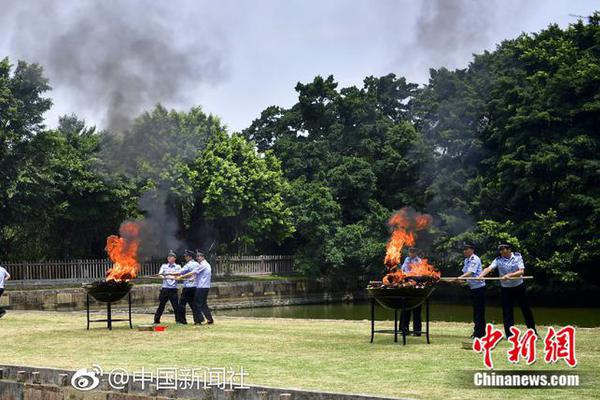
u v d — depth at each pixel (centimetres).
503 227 4562
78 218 4556
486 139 5088
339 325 2255
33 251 4784
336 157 6159
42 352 1659
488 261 4578
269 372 1334
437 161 5378
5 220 4228
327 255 5572
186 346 1723
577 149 4394
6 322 2411
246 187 5203
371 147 6134
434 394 1113
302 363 1433
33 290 3888
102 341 1839
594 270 4538
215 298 4781
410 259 1830
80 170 4500
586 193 4353
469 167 5178
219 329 2111
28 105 4191
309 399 1120
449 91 5800
